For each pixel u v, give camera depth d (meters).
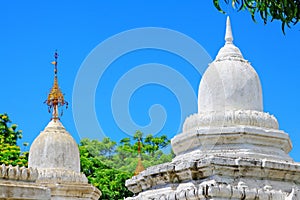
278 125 24.28
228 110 23.97
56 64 40.16
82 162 46.16
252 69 25.02
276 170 22.03
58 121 38.56
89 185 36.00
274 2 14.60
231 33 26.05
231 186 20.64
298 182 22.75
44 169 35.97
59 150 36.78
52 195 34.62
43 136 37.22
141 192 24.00
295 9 14.41
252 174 21.73
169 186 22.47
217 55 25.55
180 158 23.50
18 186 16.02
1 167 16.09
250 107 24.30
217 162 21.30
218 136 23.02
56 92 38.91
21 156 47.34
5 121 50.28
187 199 20.67
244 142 23.00
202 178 21.67
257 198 20.89
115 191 46.12
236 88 24.28
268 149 23.23
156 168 22.97
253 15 14.95
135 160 40.22
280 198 21.33
